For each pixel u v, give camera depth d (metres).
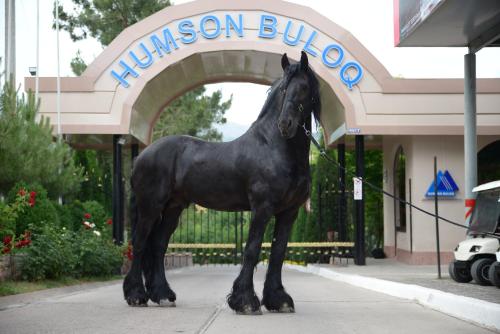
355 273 17.08
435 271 18.03
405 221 23.88
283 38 21.66
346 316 8.28
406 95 21.72
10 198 15.00
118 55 21.62
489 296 9.91
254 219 8.55
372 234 36.88
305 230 26.91
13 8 21.73
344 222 23.64
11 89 16.06
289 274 21.12
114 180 21.83
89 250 15.83
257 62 23.05
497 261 11.81
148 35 21.66
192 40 21.58
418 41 16.45
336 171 27.00
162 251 9.67
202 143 9.37
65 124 21.44
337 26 21.73
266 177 8.52
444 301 9.01
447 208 22.22
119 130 21.45
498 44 16.64
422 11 14.55
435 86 21.66
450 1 13.30
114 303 9.84
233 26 21.52
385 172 27.22
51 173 17.11
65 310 8.82
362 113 21.67
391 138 25.73
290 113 8.27
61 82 21.59
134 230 9.74
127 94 21.56
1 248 12.09
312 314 8.48
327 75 21.62
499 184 13.59
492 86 21.66
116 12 36.38
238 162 8.82
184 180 9.27
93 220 20.09
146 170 9.51
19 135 15.89
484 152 25.08
